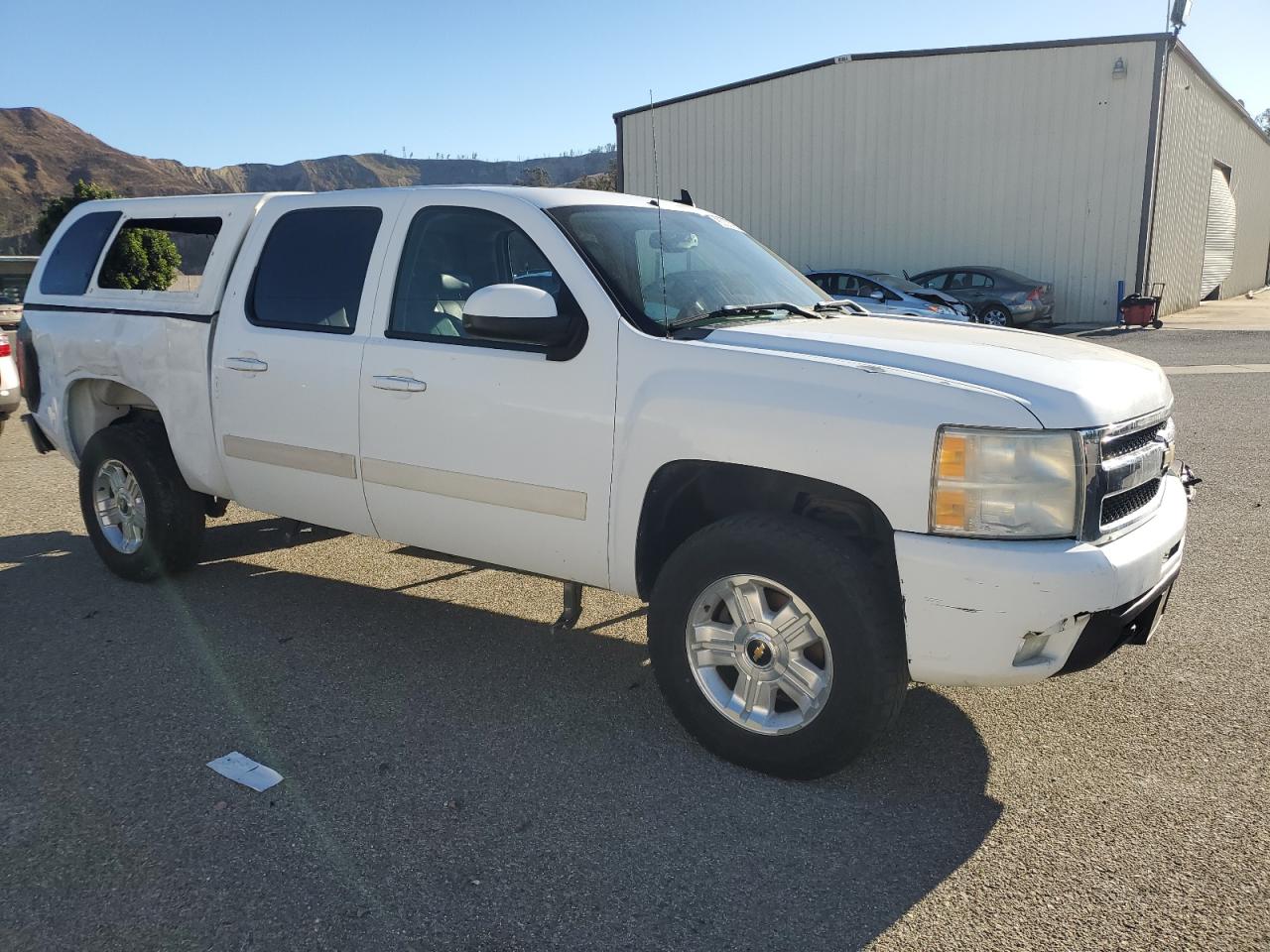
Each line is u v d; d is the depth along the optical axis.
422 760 3.60
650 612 3.64
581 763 3.59
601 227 4.07
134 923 2.71
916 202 24.55
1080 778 3.46
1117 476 3.15
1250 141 35.09
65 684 4.23
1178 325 22.56
